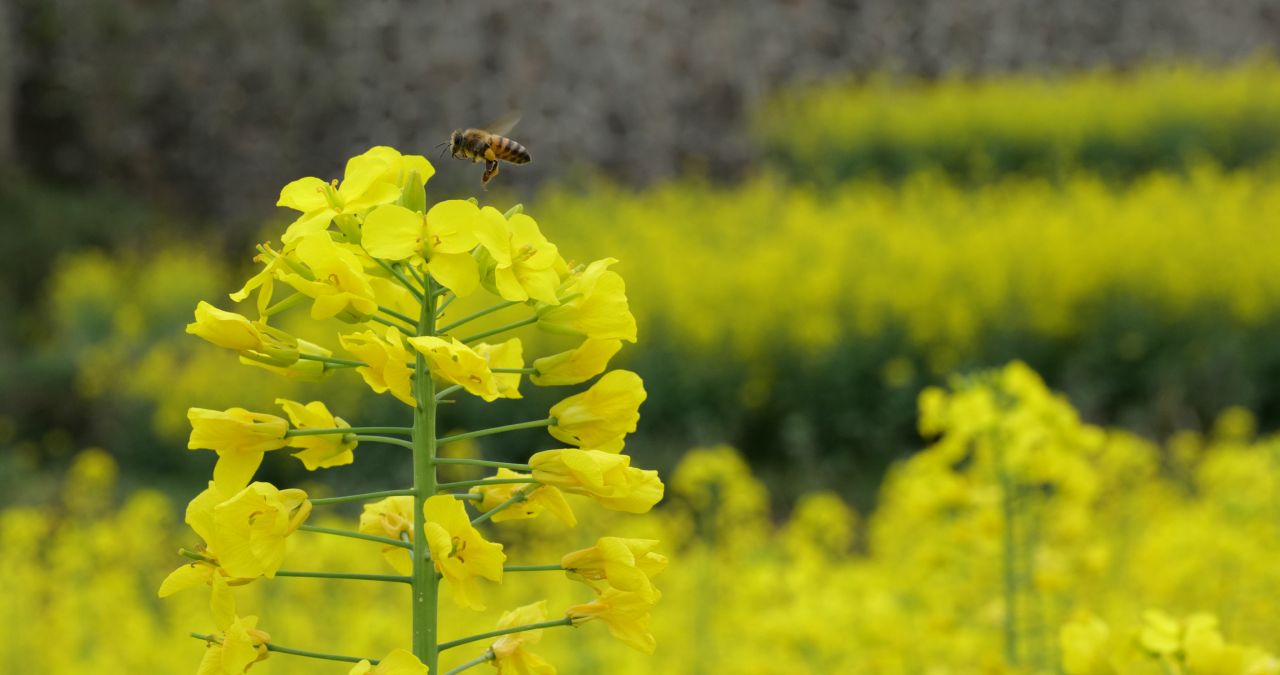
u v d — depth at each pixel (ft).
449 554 6.38
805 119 73.72
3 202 60.80
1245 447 34.01
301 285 6.46
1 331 53.62
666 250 45.88
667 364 38.52
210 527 6.56
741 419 38.52
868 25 83.61
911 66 84.58
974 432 14.15
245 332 6.59
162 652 21.43
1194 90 71.97
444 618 21.76
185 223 67.46
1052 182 66.23
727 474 23.49
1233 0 89.45
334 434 6.74
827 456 37.83
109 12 66.44
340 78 66.90
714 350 38.60
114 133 67.51
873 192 64.34
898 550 22.98
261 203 67.77
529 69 64.95
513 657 6.91
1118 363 39.68
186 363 44.98
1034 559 14.06
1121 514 25.23
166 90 67.62
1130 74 87.81
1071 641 8.49
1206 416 38.50
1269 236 45.03
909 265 42.65
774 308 39.68
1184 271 40.83
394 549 7.28
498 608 24.45
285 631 20.40
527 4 64.80
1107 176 67.62
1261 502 20.85
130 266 58.85
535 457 6.81
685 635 21.26
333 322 40.55
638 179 65.67
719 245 49.08
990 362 39.58
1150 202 51.75
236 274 63.87
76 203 62.80
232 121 67.87
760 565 19.89
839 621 16.31
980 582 14.57
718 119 69.82
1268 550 19.39
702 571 22.02
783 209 55.36
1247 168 67.15
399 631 19.26
